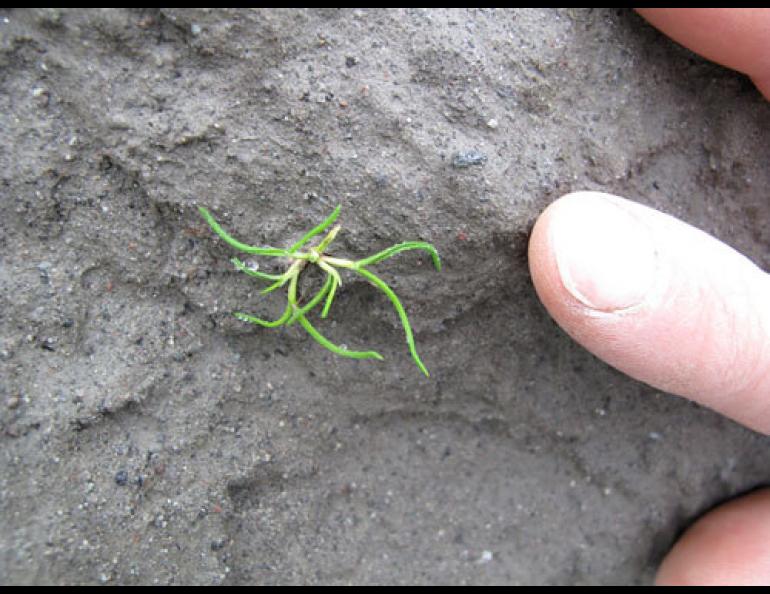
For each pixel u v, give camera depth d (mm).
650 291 74
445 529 97
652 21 83
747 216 91
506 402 94
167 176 76
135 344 78
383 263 79
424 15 75
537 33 78
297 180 76
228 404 83
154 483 78
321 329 84
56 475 75
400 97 75
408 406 92
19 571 73
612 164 83
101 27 73
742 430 101
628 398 96
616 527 101
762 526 98
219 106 74
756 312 77
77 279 77
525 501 99
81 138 75
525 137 78
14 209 74
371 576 93
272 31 73
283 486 89
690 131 88
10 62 73
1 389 74
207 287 80
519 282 84
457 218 77
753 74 84
